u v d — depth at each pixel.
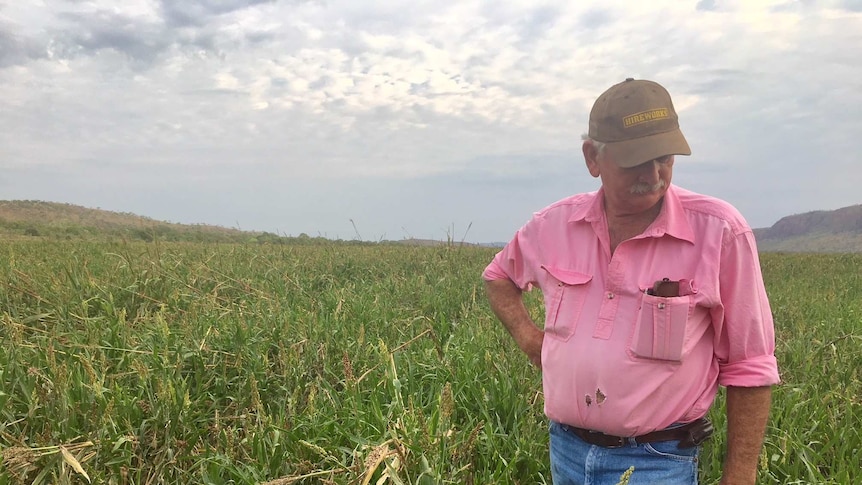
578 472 2.28
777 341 5.52
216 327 5.08
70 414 3.32
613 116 1.91
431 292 7.32
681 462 2.11
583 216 2.17
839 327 6.02
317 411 3.47
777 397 3.99
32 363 4.08
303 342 4.63
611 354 2.05
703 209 2.00
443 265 9.67
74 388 3.55
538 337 2.55
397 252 11.59
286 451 3.09
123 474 2.95
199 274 7.49
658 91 1.93
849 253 20.00
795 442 3.23
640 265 2.04
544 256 2.31
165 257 8.88
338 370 4.45
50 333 4.89
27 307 6.11
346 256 10.37
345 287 7.69
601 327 2.09
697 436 2.09
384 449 2.53
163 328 4.36
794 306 7.28
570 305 2.18
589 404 2.11
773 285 10.12
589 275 2.15
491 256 10.98
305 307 6.33
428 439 2.70
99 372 3.97
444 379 4.15
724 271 1.94
